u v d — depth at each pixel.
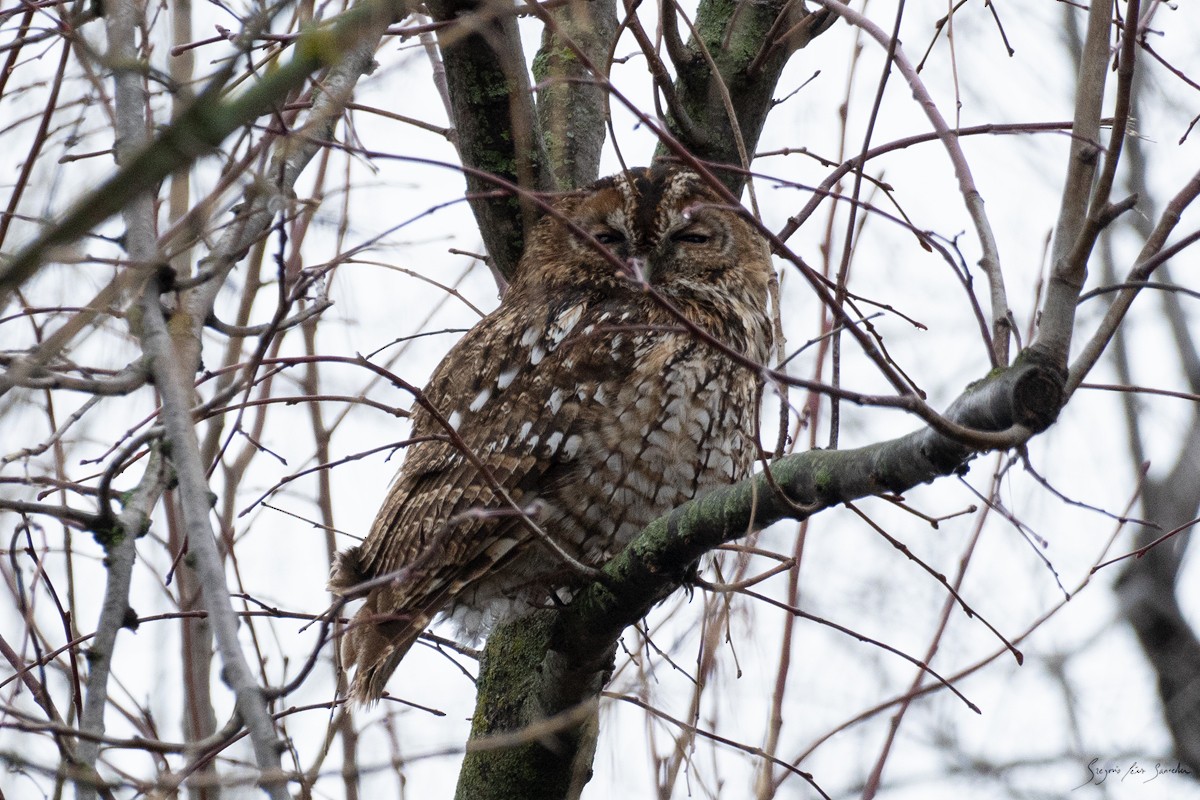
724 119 10.98
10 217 7.64
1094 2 6.23
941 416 5.82
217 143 4.52
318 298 8.59
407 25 9.23
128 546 6.99
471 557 9.99
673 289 11.03
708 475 10.37
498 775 9.88
